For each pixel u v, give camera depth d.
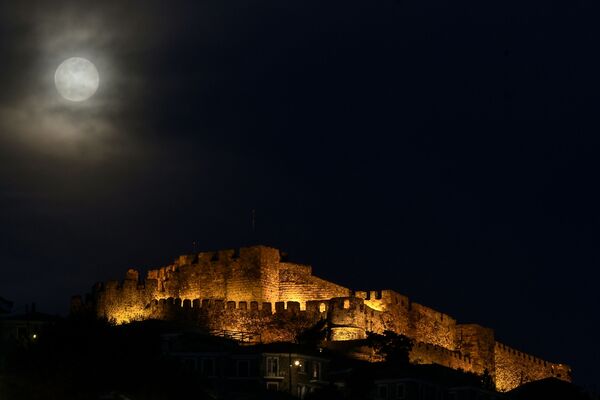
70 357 147.62
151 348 160.88
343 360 193.12
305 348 187.50
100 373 146.38
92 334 154.12
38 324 166.25
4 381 141.00
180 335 190.12
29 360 146.25
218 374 179.12
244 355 180.50
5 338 156.75
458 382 192.00
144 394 148.75
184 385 156.00
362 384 177.62
